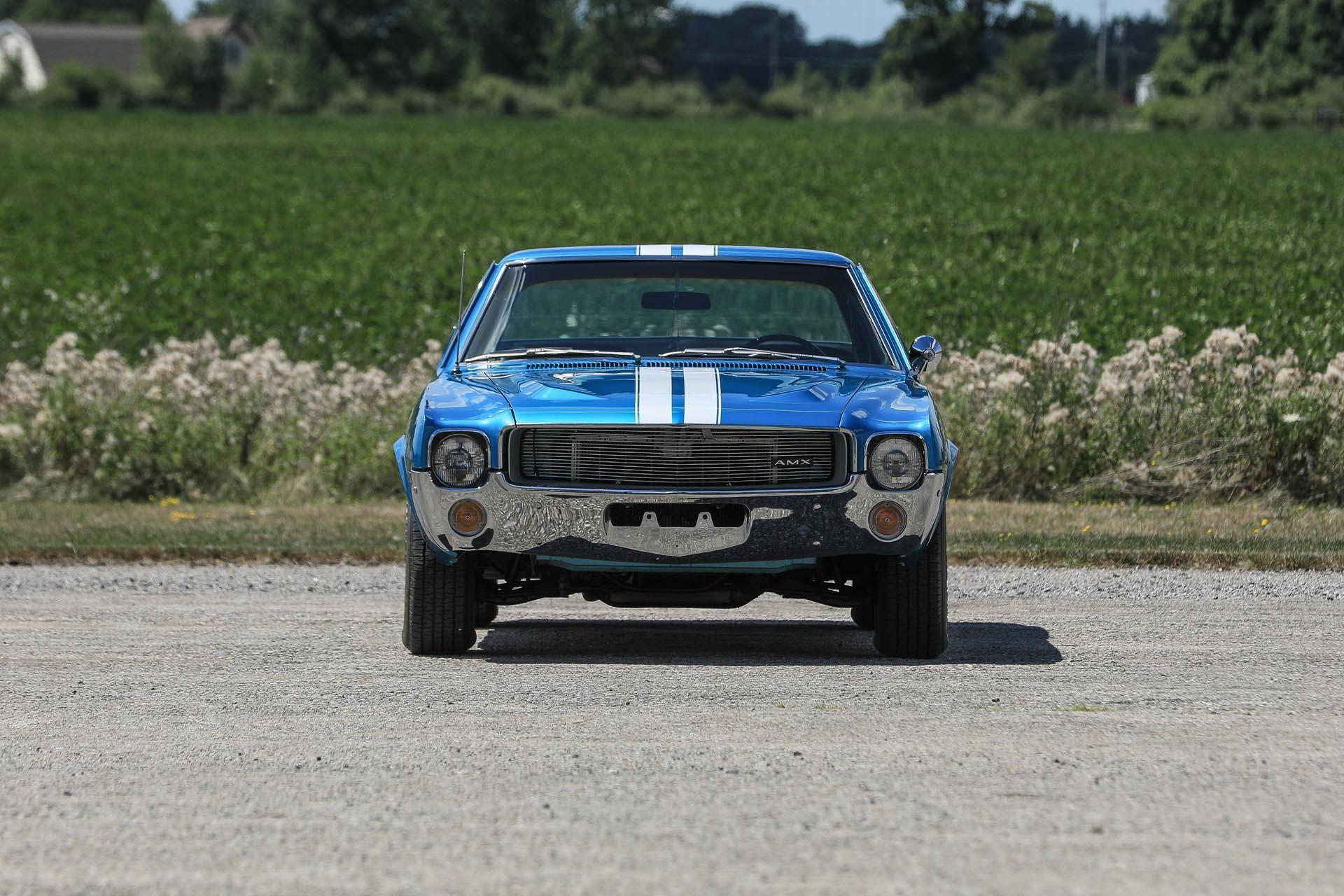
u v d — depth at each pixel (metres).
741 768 17.19
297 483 48.81
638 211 149.50
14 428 49.91
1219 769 17.05
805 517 22.84
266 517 42.59
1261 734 18.77
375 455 48.66
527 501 22.91
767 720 19.64
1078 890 13.01
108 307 81.50
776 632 28.12
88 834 14.83
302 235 128.50
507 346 26.73
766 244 122.12
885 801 15.84
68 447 49.81
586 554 22.91
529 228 133.12
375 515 43.00
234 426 50.38
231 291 93.25
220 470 49.56
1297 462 45.84
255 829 14.97
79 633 26.98
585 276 27.62
